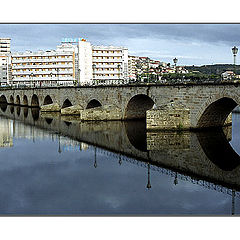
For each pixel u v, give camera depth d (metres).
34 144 41.62
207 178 26.53
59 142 42.81
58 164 31.42
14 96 118.69
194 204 20.75
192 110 45.44
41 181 26.00
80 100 75.81
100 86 67.00
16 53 143.00
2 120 68.19
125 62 135.88
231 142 40.62
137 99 59.53
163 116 46.59
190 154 34.59
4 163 31.94
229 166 30.23
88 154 35.59
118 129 52.69
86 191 23.42
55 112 86.06
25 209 20.00
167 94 49.31
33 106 106.44
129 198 21.95
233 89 38.56
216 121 47.94
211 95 41.91
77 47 136.00
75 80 124.81
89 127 55.50
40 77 138.62
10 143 42.38
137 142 41.44
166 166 30.19
